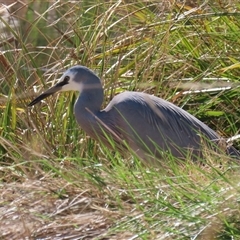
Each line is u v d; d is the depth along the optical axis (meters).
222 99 10.99
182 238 7.02
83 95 10.33
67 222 7.63
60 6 12.53
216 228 6.91
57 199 8.09
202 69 11.49
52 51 11.88
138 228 7.28
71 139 10.55
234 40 11.50
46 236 7.54
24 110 10.79
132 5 12.53
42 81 11.03
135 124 10.05
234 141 10.34
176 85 11.23
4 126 10.52
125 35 11.80
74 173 8.42
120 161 8.61
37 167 8.61
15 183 8.41
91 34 11.80
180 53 11.78
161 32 11.64
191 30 11.99
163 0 12.06
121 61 11.41
